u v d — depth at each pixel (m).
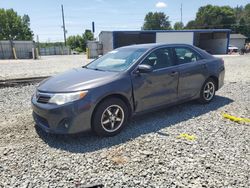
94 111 3.71
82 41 72.00
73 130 3.56
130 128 4.26
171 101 4.77
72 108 3.49
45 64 19.17
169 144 3.60
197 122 4.52
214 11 83.06
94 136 3.94
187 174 2.82
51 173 2.88
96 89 3.66
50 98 3.64
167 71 4.57
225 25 79.81
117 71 4.18
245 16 88.81
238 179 2.72
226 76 10.66
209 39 39.09
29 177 2.80
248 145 3.57
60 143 3.71
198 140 3.74
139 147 3.52
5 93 7.26
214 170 2.90
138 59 4.29
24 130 4.24
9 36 68.56
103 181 2.72
